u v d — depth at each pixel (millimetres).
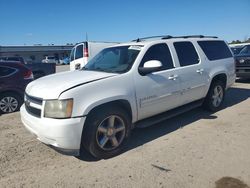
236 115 6453
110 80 4402
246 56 11188
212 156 4266
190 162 4086
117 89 4418
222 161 4090
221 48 7090
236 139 4934
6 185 3629
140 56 4945
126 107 4656
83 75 4711
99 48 13219
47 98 4020
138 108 4766
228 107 7242
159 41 5461
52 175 3861
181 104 5746
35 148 4801
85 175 3832
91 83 4207
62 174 3881
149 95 4910
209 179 3604
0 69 7535
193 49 6160
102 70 5043
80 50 13367
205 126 5707
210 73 6363
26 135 5484
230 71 7105
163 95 5176
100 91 4219
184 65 5750
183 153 4410
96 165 4129
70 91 3969
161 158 4262
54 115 3936
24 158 4410
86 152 4598
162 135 5273
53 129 3893
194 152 4434
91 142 4137
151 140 5035
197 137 5094
